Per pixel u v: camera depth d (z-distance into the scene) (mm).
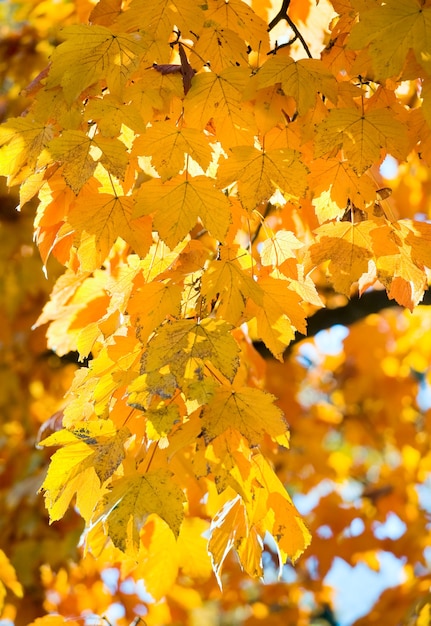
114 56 2203
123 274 2311
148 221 2184
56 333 2887
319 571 5422
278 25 2621
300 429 6023
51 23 3816
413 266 2258
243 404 2059
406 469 5918
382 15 2197
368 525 5449
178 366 2021
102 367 2178
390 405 5930
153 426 2020
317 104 2273
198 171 2268
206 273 2135
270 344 2193
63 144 2127
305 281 2303
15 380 5223
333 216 2324
